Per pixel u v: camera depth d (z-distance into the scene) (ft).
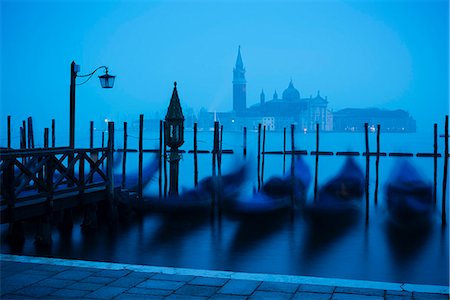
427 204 72.90
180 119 66.74
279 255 40.81
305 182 100.01
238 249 42.37
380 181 104.99
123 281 26.66
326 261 39.32
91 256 39.34
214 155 64.44
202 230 50.49
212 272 28.22
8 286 25.84
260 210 64.08
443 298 23.91
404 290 25.05
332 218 59.52
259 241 45.83
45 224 41.83
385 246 44.93
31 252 40.09
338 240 47.09
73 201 45.78
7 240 43.78
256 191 86.02
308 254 41.24
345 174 118.01
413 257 41.14
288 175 111.86
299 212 63.41
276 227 53.11
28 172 39.40
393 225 55.57
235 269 36.32
